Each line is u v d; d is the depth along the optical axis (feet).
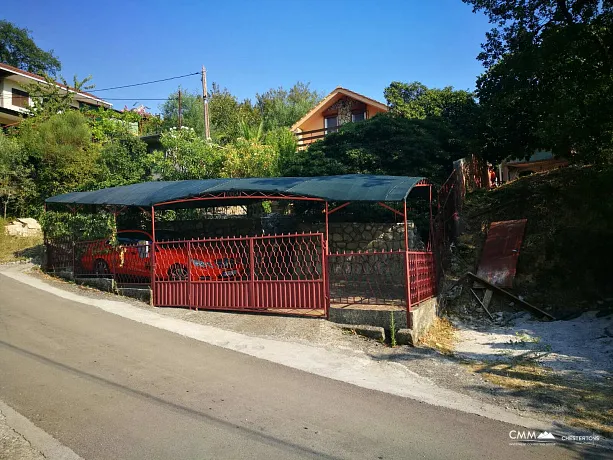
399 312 24.76
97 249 37.73
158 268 32.12
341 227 39.04
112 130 69.26
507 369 21.66
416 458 12.46
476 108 54.70
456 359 23.25
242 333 25.12
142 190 39.22
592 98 33.06
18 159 58.49
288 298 27.53
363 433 13.93
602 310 28.86
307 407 15.80
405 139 43.68
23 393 16.35
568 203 36.42
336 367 20.40
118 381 17.69
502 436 14.19
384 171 42.32
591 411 16.69
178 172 58.90
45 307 30.14
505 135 47.67
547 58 36.35
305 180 33.83
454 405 16.74
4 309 29.19
